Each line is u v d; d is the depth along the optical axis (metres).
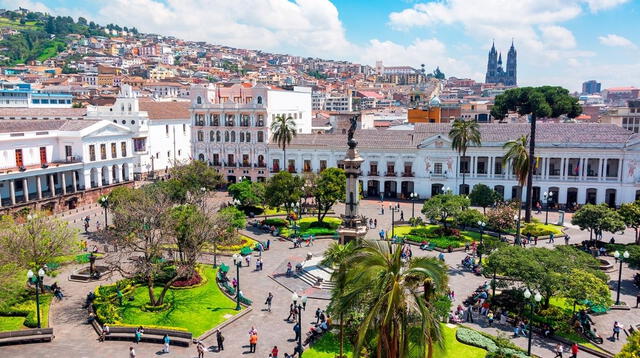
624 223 66.69
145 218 52.09
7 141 83.56
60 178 91.56
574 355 39.50
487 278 55.00
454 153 101.12
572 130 97.56
